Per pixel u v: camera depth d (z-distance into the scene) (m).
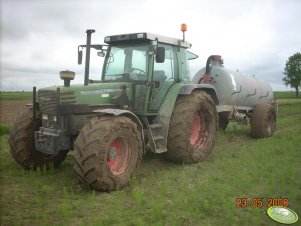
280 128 12.30
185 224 3.81
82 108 5.37
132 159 5.27
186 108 6.43
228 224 3.84
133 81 6.29
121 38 6.35
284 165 6.37
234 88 9.34
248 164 6.50
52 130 5.39
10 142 5.84
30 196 4.61
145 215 4.00
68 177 5.54
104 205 4.35
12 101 33.16
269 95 11.42
